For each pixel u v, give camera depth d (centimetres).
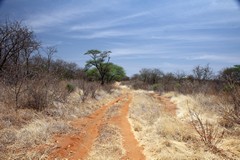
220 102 1131
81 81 2103
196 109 1278
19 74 1074
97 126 1048
